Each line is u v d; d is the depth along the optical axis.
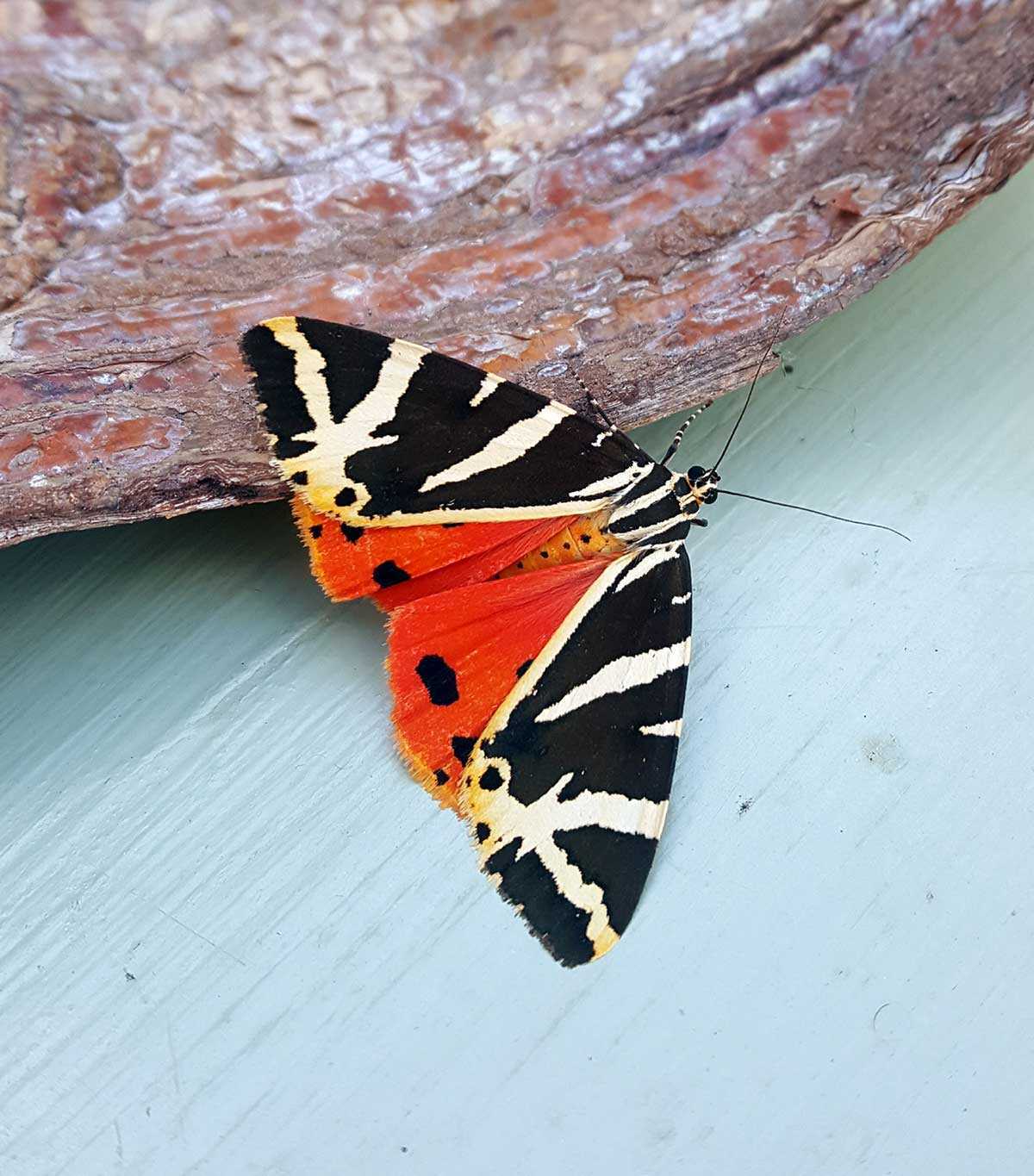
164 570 0.08
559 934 0.07
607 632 0.07
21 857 0.07
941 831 0.07
